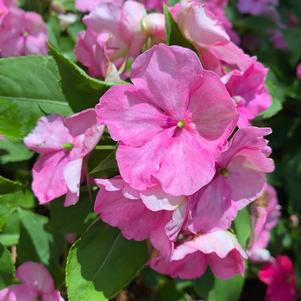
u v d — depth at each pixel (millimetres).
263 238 326
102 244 219
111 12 231
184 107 196
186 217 196
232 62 220
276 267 350
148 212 200
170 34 217
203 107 195
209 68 222
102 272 216
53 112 233
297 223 382
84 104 219
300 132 399
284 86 399
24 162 293
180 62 192
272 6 410
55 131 216
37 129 217
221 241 203
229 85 219
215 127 193
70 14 320
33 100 234
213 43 214
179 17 214
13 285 246
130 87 195
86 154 203
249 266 354
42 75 235
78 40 251
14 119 231
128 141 193
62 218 247
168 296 320
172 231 191
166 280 322
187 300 319
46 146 216
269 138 398
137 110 196
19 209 266
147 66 194
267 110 273
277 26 409
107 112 194
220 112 192
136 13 227
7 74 231
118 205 200
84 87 216
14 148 281
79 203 247
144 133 195
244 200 206
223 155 196
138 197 189
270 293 353
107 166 203
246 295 382
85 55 252
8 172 301
